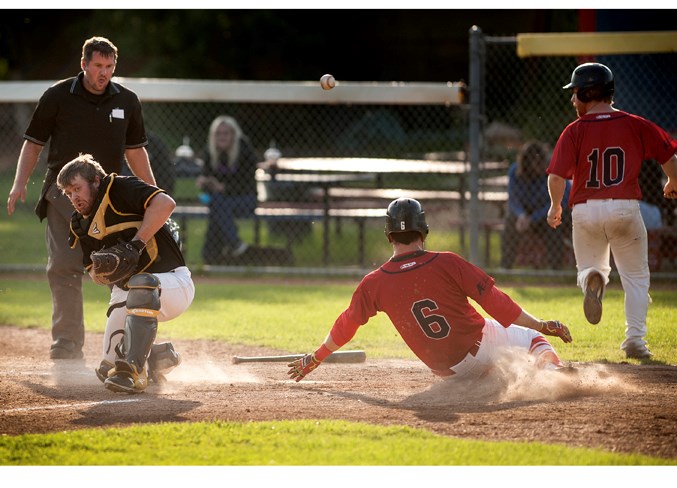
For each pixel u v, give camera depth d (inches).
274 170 1674.5
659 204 1378.0
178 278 645.3
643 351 772.0
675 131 1445.6
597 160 761.0
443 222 1736.0
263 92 1338.6
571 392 613.6
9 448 489.7
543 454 473.4
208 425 530.0
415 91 1320.1
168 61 3595.0
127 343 610.9
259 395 629.3
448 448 484.1
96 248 629.9
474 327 606.9
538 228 1343.5
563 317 983.6
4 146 3191.4
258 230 1525.6
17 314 1093.1
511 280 1327.5
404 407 584.4
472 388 624.1
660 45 1221.1
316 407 585.3
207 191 1485.0
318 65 3631.9
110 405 593.6
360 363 770.8
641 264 776.3
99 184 613.6
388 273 601.9
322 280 1392.7
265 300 1179.9
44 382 679.7
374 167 1760.6
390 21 3506.4
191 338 917.2
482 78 1338.6
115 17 3577.8
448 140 2819.9
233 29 3634.4
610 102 776.9
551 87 1742.1
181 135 2952.8
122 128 788.0
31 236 1845.5
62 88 772.6
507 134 2055.9
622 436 508.1
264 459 470.3
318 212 1514.5
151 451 484.1
